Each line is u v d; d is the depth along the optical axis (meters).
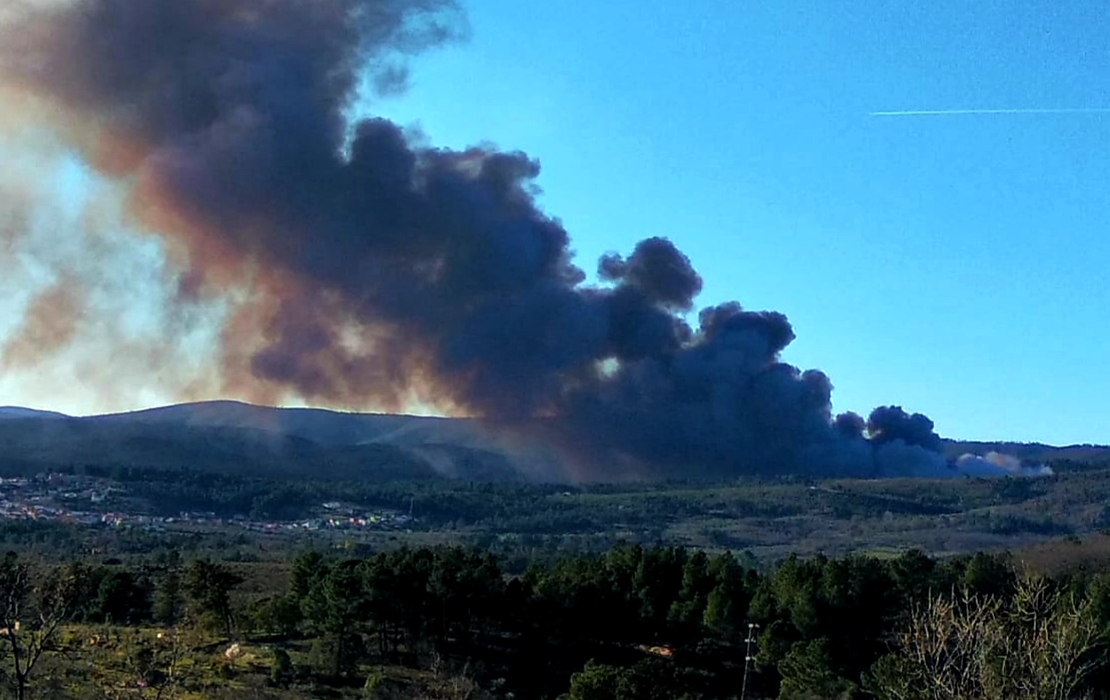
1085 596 42.72
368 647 54.44
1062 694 18.94
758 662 53.88
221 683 41.69
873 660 51.75
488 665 54.16
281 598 55.25
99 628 47.34
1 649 34.16
